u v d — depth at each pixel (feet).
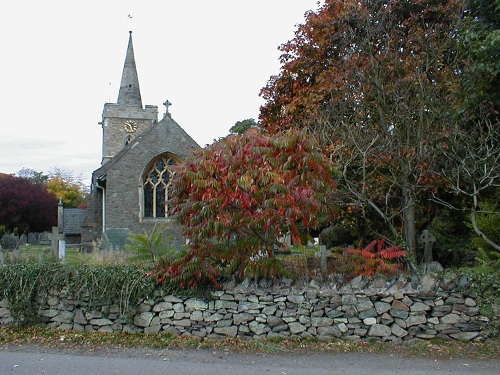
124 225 83.61
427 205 42.42
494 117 34.37
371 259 25.13
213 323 24.48
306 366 20.07
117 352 21.94
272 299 24.40
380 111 33.47
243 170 23.48
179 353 21.83
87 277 25.35
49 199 151.33
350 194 33.40
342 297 24.14
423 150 30.58
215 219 22.89
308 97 50.49
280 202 21.94
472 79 32.58
